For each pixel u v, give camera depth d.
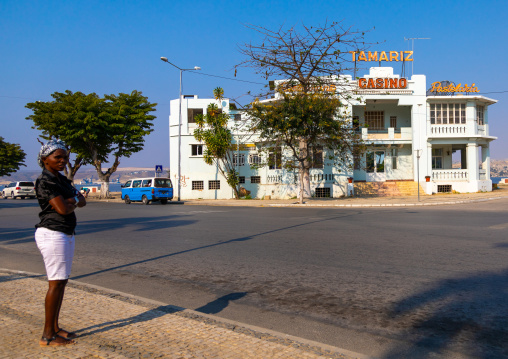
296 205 22.91
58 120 31.28
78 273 6.89
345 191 29.95
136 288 5.89
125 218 16.88
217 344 3.50
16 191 41.03
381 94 30.20
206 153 32.31
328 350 3.39
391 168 32.34
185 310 4.52
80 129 32.00
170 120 34.66
